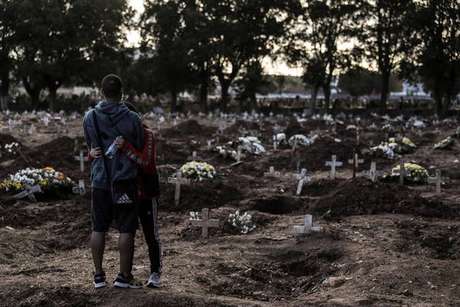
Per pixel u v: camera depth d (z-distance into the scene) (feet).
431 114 222.28
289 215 47.62
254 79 229.86
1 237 36.58
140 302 24.41
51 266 31.09
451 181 65.77
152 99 287.28
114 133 24.73
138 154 24.67
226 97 238.68
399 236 38.91
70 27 215.10
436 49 211.41
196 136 114.21
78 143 81.66
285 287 30.37
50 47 209.36
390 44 230.27
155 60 229.25
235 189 53.98
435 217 45.52
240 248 36.47
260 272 31.94
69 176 62.49
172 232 40.91
